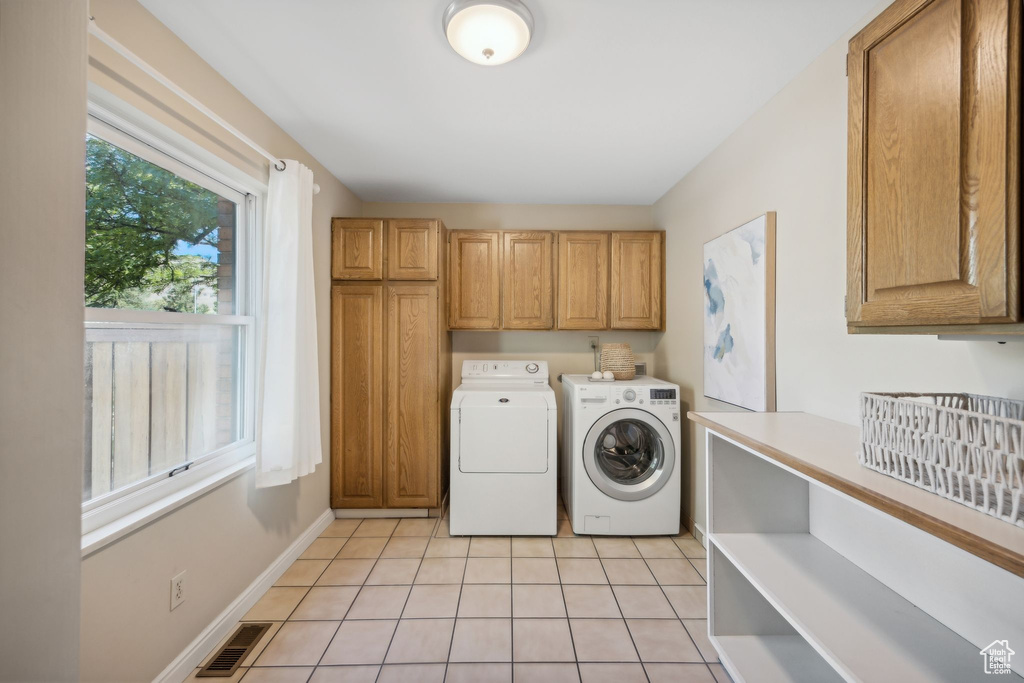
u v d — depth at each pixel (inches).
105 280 56.6
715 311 97.2
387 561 96.7
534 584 87.9
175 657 62.1
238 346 84.7
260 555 84.3
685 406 116.6
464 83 73.6
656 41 62.4
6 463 20.1
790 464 44.6
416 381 119.0
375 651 68.8
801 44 63.1
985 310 30.7
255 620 76.2
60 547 22.5
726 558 67.7
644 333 143.9
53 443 22.2
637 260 131.2
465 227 142.8
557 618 77.1
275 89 75.8
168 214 67.3
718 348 95.5
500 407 109.7
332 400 118.0
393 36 61.8
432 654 68.2
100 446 54.9
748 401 83.0
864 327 43.3
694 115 84.3
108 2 51.2
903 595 50.6
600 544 105.3
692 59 66.6
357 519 119.2
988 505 30.1
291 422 83.4
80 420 23.5
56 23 22.4
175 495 63.6
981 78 30.8
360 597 83.2
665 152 102.0
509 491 109.4
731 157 92.0
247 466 79.3
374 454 118.6
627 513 108.5
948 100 33.3
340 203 123.8
